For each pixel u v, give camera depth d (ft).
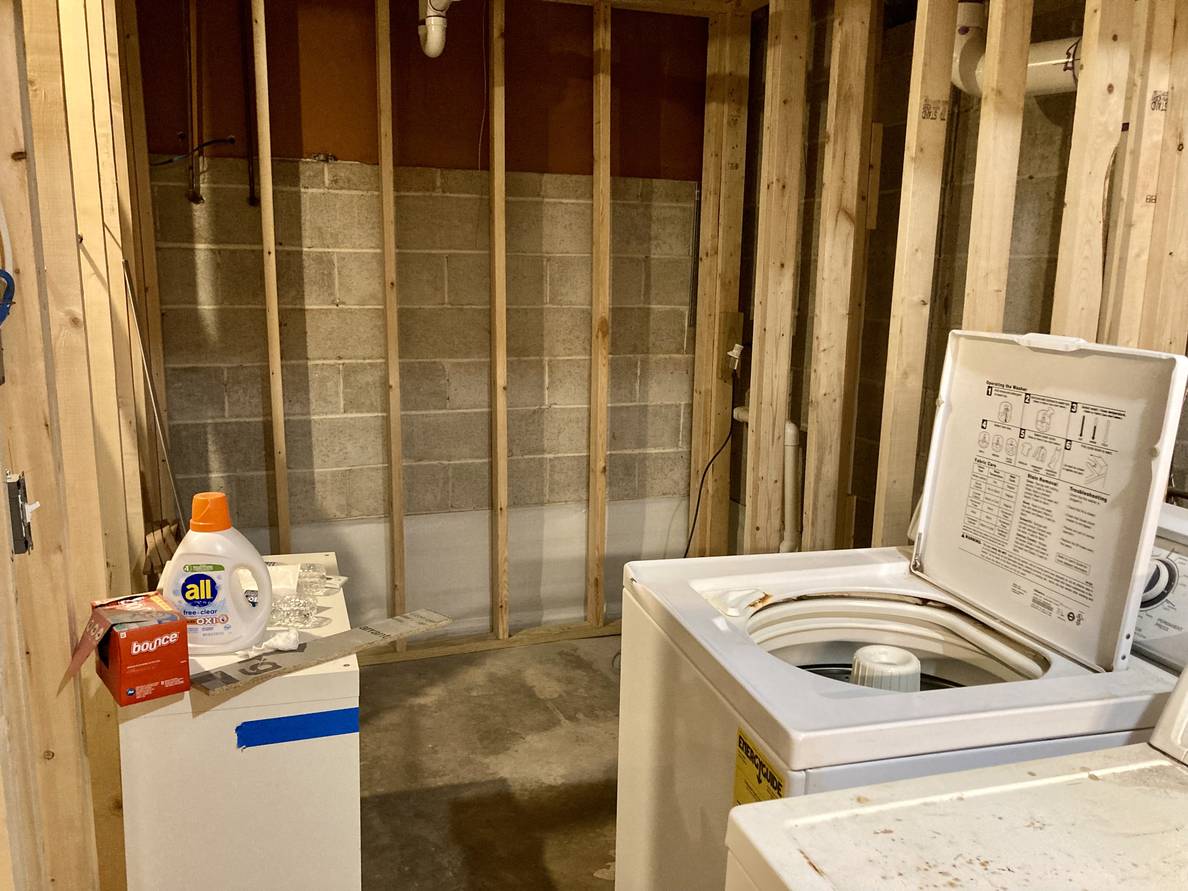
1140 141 5.21
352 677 4.44
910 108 6.11
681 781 4.27
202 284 9.64
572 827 7.43
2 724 3.21
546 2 10.32
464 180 10.36
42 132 4.52
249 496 10.22
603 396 10.87
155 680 4.12
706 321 11.27
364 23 9.71
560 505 11.50
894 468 6.48
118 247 6.29
